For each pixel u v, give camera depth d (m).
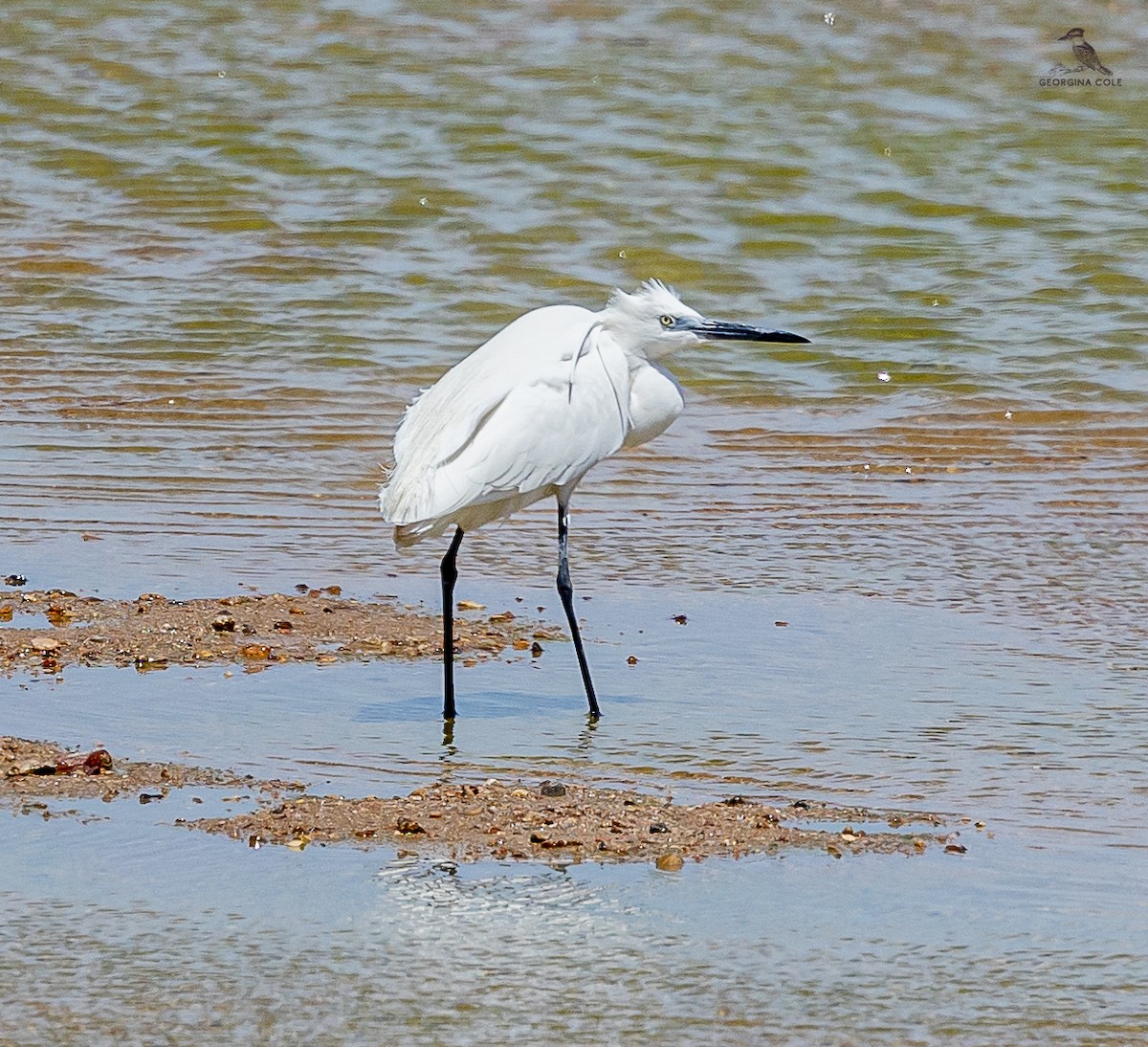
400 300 23.34
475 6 37.50
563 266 24.80
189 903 8.63
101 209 26.39
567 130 30.11
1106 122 31.25
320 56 34.00
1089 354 21.69
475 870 9.05
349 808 9.80
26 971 7.93
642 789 10.41
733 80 32.88
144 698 11.84
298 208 26.69
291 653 12.91
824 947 8.27
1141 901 8.84
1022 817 9.96
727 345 22.08
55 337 21.62
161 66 33.28
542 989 7.83
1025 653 13.07
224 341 21.66
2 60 33.34
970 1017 7.64
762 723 11.61
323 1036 7.38
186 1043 7.31
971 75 33.25
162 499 16.64
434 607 14.17
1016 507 16.88
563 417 11.90
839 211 27.14
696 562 15.35
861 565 15.27
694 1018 7.59
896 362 21.52
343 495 17.02
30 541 15.35
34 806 9.85
